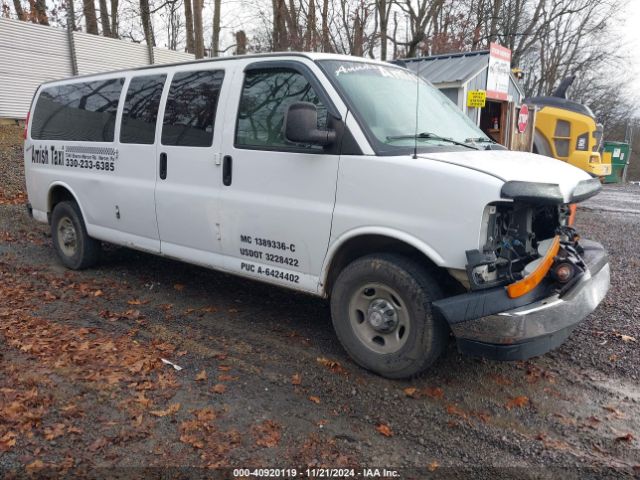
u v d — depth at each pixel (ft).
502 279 11.43
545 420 11.51
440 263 11.50
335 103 13.01
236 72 15.17
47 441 10.31
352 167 12.64
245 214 14.69
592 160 45.27
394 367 12.51
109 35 68.03
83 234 20.68
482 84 41.09
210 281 20.13
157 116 17.11
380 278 12.42
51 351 13.94
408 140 13.00
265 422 11.14
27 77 51.60
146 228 17.79
